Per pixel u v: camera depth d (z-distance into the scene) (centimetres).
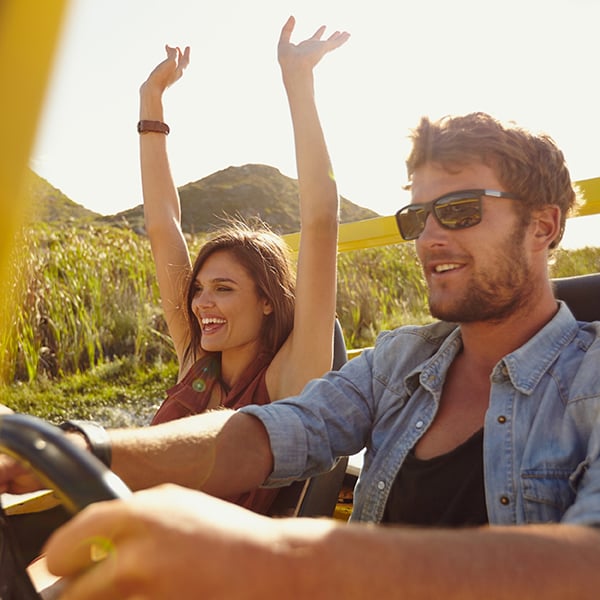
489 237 111
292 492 146
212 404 191
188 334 217
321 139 189
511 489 103
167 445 109
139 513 43
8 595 80
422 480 115
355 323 487
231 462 115
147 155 235
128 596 42
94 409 403
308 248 182
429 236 114
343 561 48
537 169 111
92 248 501
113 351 485
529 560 57
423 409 123
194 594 42
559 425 104
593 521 81
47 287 454
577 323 115
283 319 189
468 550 56
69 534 43
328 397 131
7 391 391
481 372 118
